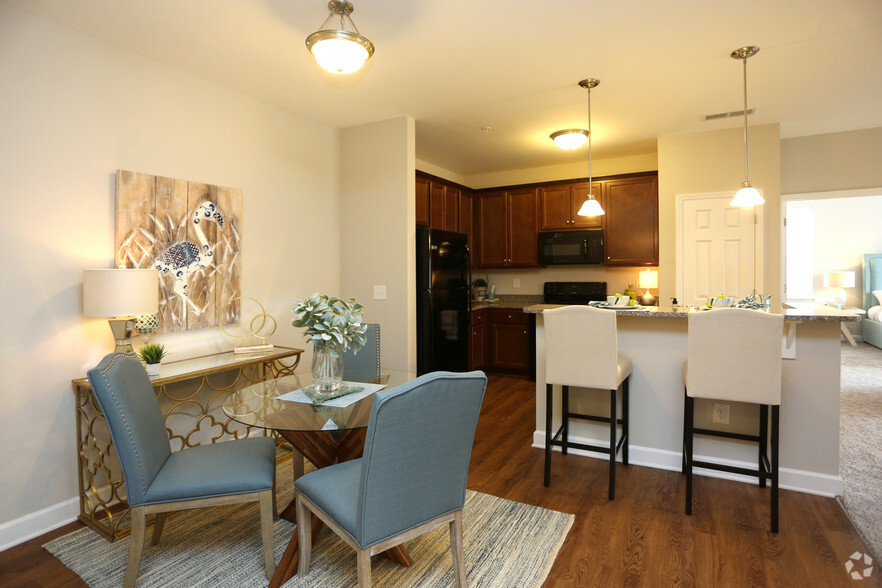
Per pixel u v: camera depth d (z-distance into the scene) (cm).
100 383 166
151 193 260
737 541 207
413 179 377
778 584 178
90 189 238
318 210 378
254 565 192
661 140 428
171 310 270
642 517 228
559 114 367
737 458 268
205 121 295
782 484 256
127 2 209
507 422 378
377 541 145
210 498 176
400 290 374
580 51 264
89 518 227
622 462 291
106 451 223
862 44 257
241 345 316
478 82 305
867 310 729
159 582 181
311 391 216
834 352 245
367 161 386
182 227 275
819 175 418
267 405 195
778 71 291
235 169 313
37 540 212
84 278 221
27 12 215
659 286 430
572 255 516
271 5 215
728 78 301
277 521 227
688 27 239
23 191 214
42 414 221
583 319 249
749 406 265
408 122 369
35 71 218
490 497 250
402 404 137
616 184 498
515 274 592
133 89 257
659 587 177
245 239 320
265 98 328
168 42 247
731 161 403
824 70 290
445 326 424
